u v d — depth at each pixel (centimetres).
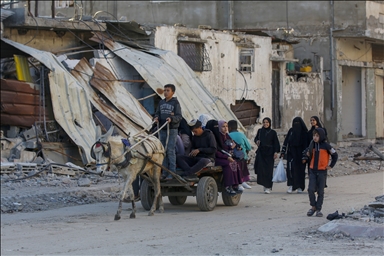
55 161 2080
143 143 1245
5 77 2338
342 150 2912
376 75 3144
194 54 2722
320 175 1210
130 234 1074
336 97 3284
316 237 976
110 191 1748
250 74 2961
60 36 2505
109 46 2417
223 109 2480
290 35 3284
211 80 2781
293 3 3338
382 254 845
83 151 2067
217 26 3462
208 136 1348
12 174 1902
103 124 2252
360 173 2044
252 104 2991
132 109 2244
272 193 1675
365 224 998
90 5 3634
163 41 2605
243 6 3444
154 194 1346
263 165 1672
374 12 3022
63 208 1488
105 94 2219
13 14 2278
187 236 1034
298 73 3212
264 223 1144
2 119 2042
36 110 2114
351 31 3122
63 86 2120
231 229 1088
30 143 2048
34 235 1111
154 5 3556
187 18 3506
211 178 1359
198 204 1326
